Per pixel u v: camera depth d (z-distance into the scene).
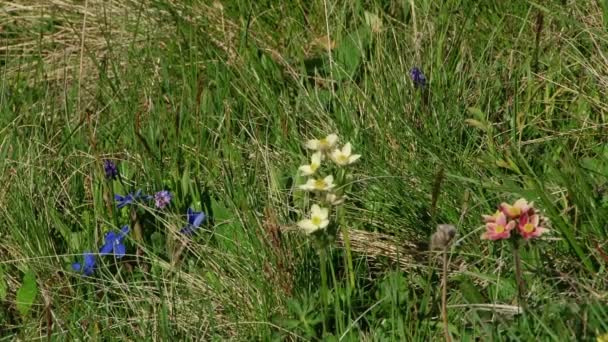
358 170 3.58
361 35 4.26
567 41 3.87
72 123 4.06
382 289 3.06
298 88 4.14
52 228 3.50
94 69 4.52
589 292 2.83
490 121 3.76
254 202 3.47
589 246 3.06
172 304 3.08
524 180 3.35
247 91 4.09
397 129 3.68
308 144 2.85
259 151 3.73
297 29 4.52
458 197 3.35
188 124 3.93
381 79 3.90
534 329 2.71
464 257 3.20
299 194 3.49
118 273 3.21
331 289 3.11
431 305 3.01
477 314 2.82
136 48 4.56
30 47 4.86
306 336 2.94
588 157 3.58
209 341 3.01
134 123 3.87
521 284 2.80
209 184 3.65
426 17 4.11
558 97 3.84
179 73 4.36
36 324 3.16
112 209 3.47
